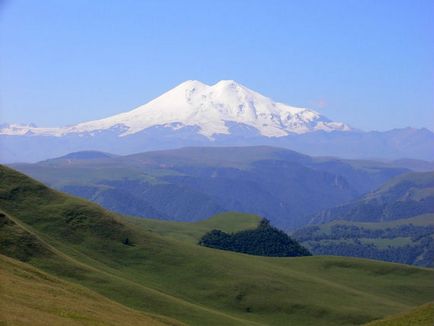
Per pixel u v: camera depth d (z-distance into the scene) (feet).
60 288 363.35
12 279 340.59
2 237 533.55
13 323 233.76
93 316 299.99
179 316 506.89
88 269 550.36
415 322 384.68
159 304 519.19
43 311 276.21
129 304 501.15
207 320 514.68
